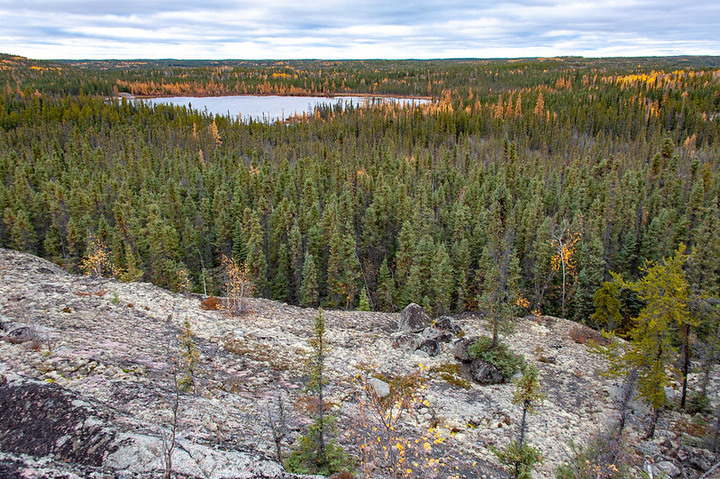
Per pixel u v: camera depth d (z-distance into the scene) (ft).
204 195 337.52
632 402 94.53
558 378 106.42
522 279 212.02
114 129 578.66
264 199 289.12
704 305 82.07
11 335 70.44
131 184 347.15
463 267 201.05
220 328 104.42
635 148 490.90
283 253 227.81
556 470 67.31
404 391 72.84
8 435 44.39
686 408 93.97
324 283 226.79
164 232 214.69
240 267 203.21
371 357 103.40
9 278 110.52
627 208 249.14
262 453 51.65
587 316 189.26
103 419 46.98
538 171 380.58
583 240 213.66
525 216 237.66
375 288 232.32
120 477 39.42
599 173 382.42
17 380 50.88
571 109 638.12
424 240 200.75
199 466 43.09
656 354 78.28
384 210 268.62
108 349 75.20
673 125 615.98
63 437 43.93
